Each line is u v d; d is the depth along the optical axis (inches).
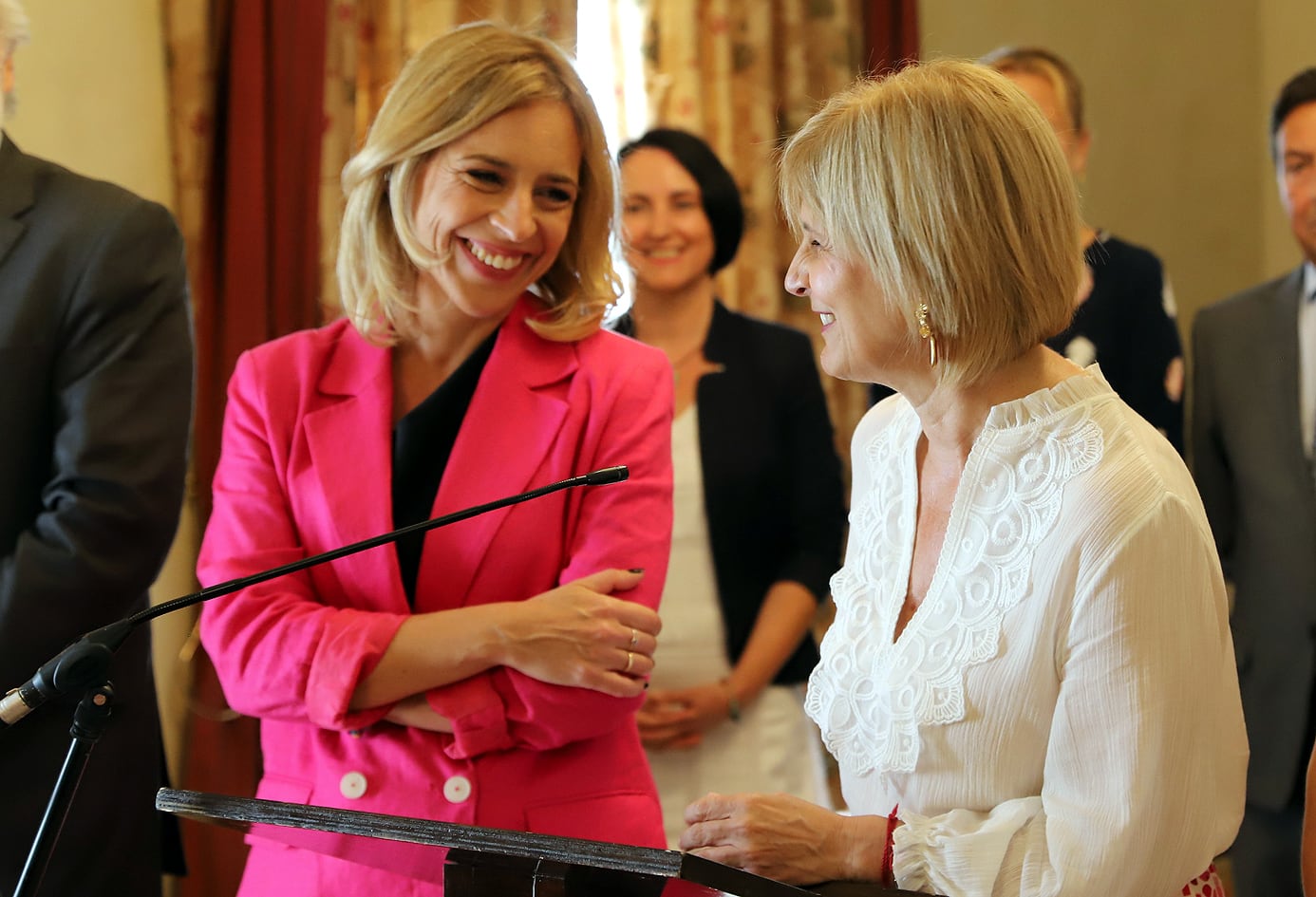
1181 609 50.2
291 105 133.0
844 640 61.4
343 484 69.5
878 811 57.9
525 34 70.7
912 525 60.0
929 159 53.1
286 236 133.2
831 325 57.3
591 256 73.7
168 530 76.9
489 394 70.7
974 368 54.4
